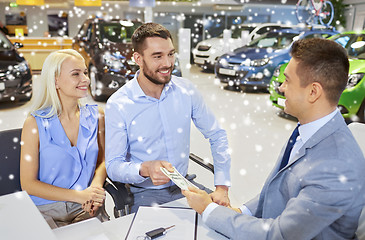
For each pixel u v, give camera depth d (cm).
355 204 85
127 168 141
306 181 90
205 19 1188
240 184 272
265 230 93
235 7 1141
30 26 1102
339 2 1188
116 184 150
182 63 651
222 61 651
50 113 148
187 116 165
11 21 1100
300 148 96
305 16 748
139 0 580
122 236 103
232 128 417
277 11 1228
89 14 1106
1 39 509
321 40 94
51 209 147
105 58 491
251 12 1210
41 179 150
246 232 95
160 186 162
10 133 145
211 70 955
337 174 85
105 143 155
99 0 802
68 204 149
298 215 87
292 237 88
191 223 108
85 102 165
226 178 162
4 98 466
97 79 498
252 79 607
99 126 166
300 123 104
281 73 437
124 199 144
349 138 92
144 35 143
